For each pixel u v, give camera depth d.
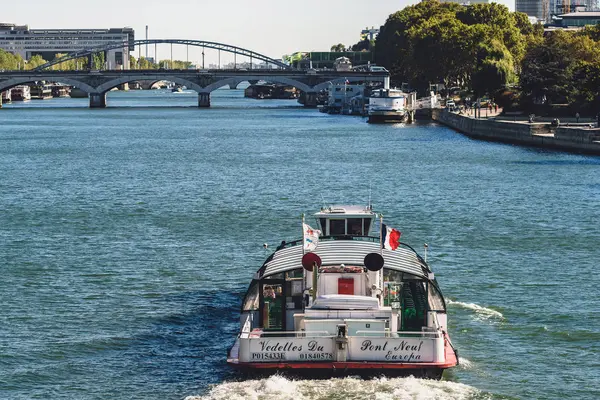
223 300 71.19
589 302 70.00
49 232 103.38
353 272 54.84
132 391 52.62
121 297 72.06
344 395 48.88
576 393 52.25
